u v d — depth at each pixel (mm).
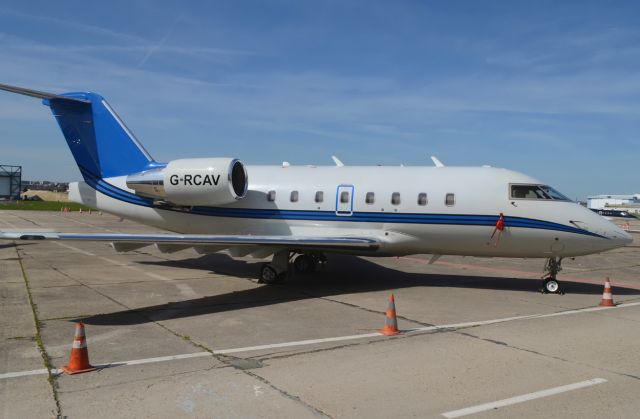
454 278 14602
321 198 13648
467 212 12391
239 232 14469
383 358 6812
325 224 13609
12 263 15984
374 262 17938
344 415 4988
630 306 10766
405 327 8609
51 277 13422
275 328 8438
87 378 5941
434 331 8352
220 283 12961
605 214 75875
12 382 5789
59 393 5469
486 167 13125
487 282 13953
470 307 10406
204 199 13703
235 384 5781
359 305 10430
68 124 15508
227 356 6852
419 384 5840
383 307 10266
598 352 7207
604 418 4973
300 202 13852
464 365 6551
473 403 5309
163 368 6324
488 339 7867
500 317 9492
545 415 5031
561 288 12484
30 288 11789
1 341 7461
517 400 5402
